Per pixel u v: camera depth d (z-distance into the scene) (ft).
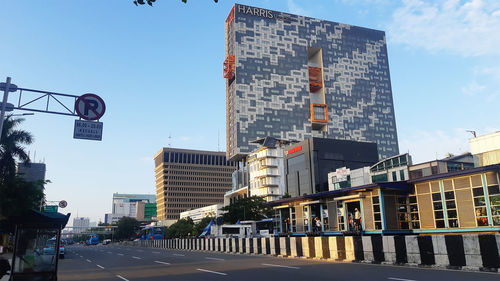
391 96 559.38
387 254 50.88
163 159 642.63
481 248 40.14
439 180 71.87
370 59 561.84
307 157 278.67
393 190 77.15
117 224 572.92
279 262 59.82
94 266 65.46
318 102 526.16
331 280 36.37
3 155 125.49
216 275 44.24
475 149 160.76
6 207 119.85
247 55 483.51
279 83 488.44
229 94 492.13
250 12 501.15
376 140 530.68
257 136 460.96
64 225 37.58
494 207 62.03
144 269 55.93
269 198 347.56
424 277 36.47
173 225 405.18
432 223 72.28
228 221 213.46
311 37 530.27
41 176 202.18
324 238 63.31
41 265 35.40
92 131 56.90
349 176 232.94
